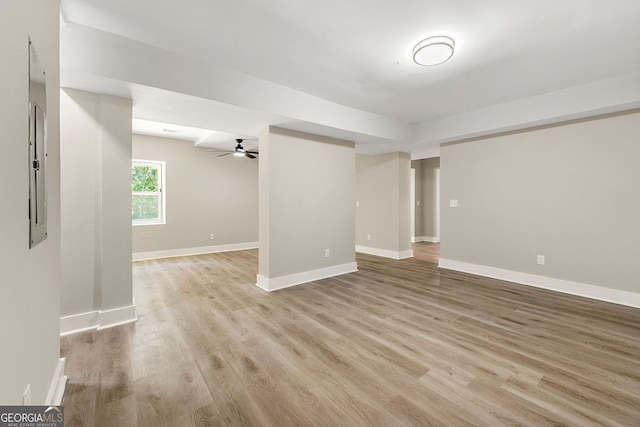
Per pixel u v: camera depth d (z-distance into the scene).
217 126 3.69
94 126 2.49
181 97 2.61
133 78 2.29
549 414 1.51
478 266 4.38
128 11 1.93
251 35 2.21
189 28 2.13
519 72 2.81
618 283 3.14
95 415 1.50
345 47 2.37
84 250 2.48
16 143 0.94
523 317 2.78
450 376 1.85
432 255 6.05
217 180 6.48
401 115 4.23
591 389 1.71
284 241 3.80
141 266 4.98
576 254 3.43
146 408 1.55
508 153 4.01
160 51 2.40
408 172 5.82
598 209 3.26
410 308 3.02
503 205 4.07
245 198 6.92
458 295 3.44
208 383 1.77
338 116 3.73
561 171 3.53
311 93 3.38
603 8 1.87
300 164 3.95
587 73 2.83
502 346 2.22
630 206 3.06
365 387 1.74
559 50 2.40
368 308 3.03
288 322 2.68
